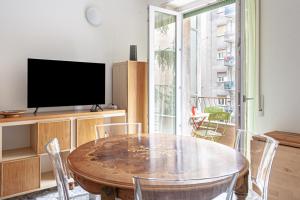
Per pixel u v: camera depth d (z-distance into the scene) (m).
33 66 2.88
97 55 3.69
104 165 1.43
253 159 1.94
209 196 1.10
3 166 2.45
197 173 1.28
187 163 1.45
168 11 3.79
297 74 2.51
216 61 6.70
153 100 3.58
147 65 3.61
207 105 6.42
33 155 2.68
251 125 2.82
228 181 1.06
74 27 3.44
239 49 2.63
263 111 2.78
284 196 2.18
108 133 2.57
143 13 4.20
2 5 2.87
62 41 3.33
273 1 2.66
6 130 2.92
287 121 2.59
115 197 1.23
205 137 4.21
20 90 3.02
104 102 3.53
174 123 3.96
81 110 3.40
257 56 2.79
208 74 6.73
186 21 5.93
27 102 2.90
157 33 3.66
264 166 1.76
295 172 2.12
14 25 2.95
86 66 3.34
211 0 3.70
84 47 3.54
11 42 2.94
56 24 3.28
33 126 2.85
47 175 3.01
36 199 2.59
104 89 3.53
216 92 6.70
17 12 2.97
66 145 2.88
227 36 6.26
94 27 3.64
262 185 1.73
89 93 3.37
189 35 6.05
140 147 1.84
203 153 1.67
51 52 3.24
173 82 3.95
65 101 3.15
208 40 6.75
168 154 1.65
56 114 2.87
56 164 1.48
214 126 4.84
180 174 1.27
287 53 2.58
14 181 2.52
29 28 3.06
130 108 3.58
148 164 1.44
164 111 3.81
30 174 2.62
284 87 2.61
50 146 1.56
